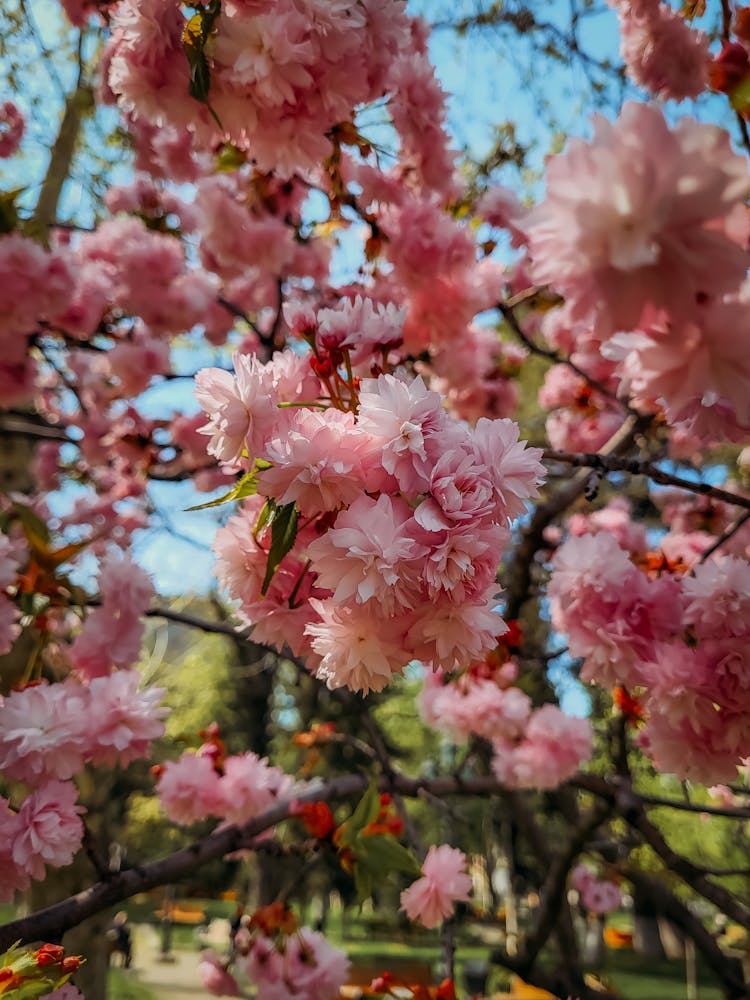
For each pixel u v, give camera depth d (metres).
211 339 5.08
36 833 2.03
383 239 2.82
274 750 14.63
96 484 6.02
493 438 1.18
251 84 1.76
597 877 6.37
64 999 1.98
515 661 3.78
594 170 0.76
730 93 1.55
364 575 1.11
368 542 1.10
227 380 1.24
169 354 4.30
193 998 12.23
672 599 1.89
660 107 0.76
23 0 5.12
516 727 3.48
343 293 3.09
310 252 4.18
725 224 0.76
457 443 1.16
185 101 1.88
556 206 0.79
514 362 4.51
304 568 1.34
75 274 3.29
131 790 13.47
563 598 1.99
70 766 2.15
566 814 5.00
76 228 4.85
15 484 5.48
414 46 2.85
